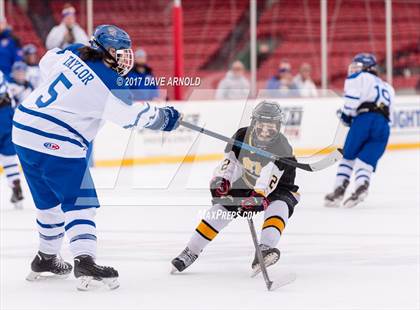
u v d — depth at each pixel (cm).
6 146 1214
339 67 2394
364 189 1212
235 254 845
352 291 668
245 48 2384
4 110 1208
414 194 1372
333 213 1158
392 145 2112
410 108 2144
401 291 666
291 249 874
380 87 1237
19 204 1235
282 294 659
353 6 2428
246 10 2409
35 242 935
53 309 614
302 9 2406
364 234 973
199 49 2381
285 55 2381
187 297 650
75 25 1831
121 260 820
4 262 816
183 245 906
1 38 1836
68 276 745
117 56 665
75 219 673
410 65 2394
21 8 2270
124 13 2281
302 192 1398
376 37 2431
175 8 1914
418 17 2422
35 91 679
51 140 661
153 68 2306
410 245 896
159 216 1143
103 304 629
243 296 653
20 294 671
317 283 703
